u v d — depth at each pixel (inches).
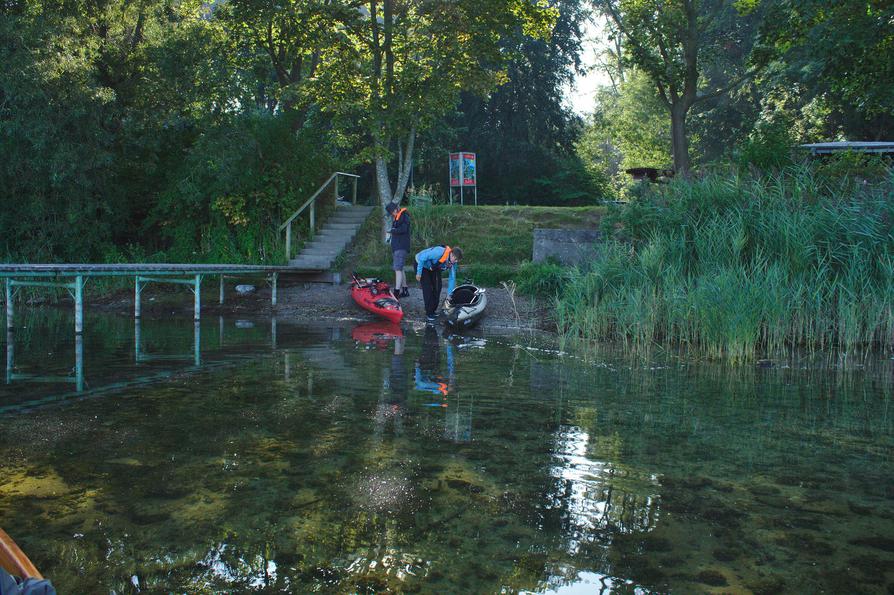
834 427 224.5
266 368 321.4
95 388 272.7
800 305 409.1
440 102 672.4
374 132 687.7
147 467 173.9
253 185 727.7
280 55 801.6
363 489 159.0
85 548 126.9
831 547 131.2
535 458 184.7
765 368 344.5
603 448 195.9
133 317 557.3
